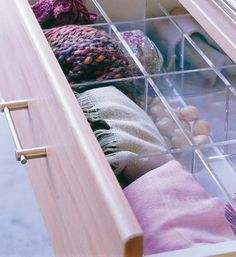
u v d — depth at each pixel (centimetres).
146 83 111
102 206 67
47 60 89
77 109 80
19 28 107
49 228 111
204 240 79
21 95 116
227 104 111
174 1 141
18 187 155
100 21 134
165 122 105
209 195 88
